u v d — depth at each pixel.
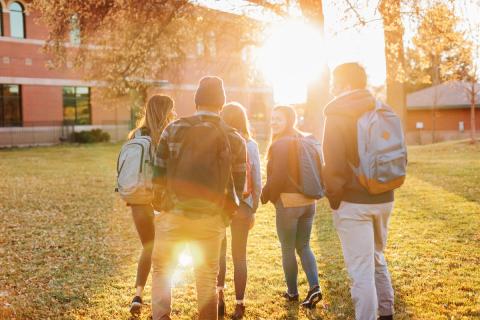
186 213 3.64
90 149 28.59
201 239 3.75
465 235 7.64
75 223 9.34
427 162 18.59
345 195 3.92
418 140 39.69
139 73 16.03
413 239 7.47
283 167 4.68
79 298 5.31
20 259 6.79
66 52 16.80
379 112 3.88
